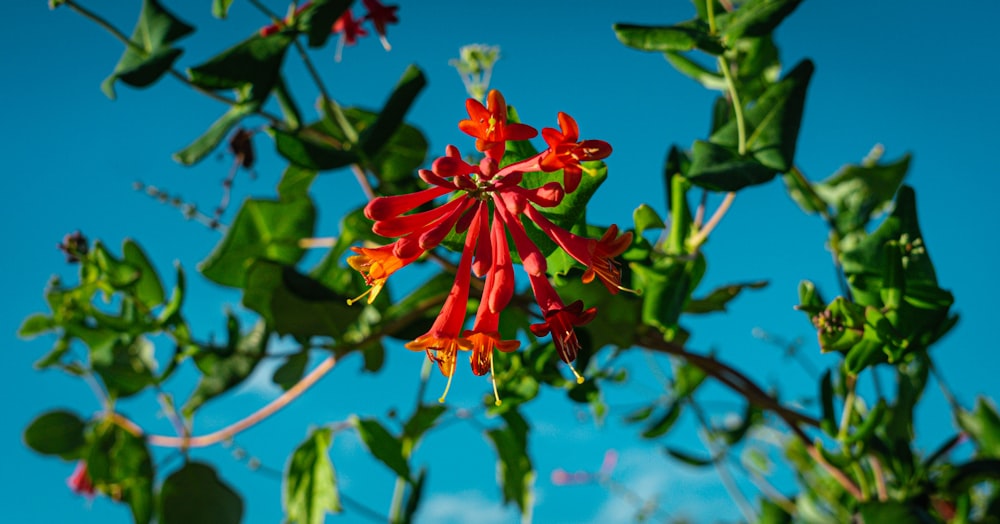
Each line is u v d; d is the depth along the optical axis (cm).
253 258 49
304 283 44
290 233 49
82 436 53
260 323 50
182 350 50
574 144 29
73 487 55
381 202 30
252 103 42
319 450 46
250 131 48
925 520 43
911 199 40
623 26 40
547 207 32
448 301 31
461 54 47
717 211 42
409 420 49
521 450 50
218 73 41
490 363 31
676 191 43
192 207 49
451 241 33
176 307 49
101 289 51
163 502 49
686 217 43
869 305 39
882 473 47
